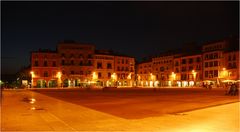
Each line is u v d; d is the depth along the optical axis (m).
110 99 35.06
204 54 100.94
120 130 13.16
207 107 22.72
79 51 109.56
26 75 113.94
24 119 17.03
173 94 46.09
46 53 105.12
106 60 115.44
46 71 104.88
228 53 90.88
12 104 27.81
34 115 18.91
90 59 111.19
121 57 120.44
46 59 105.06
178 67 113.25
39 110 22.05
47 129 13.68
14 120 16.64
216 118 16.48
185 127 13.72
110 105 26.44
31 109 22.83
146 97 38.47
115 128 13.68
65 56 107.44
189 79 107.38
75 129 13.58
